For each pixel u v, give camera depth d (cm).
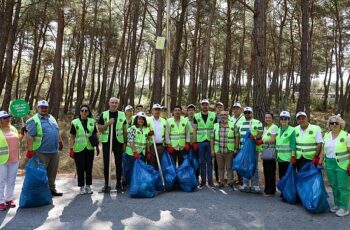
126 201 763
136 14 2233
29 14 2341
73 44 3616
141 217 657
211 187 909
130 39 3316
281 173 817
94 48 3856
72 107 3616
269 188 833
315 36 3594
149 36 3653
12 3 1767
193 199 786
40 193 711
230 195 826
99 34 3384
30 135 745
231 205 739
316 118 3092
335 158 690
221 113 899
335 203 705
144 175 805
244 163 831
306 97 1659
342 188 683
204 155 918
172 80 1989
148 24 3194
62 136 1758
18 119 1898
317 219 656
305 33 1642
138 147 858
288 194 753
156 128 895
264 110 1130
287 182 762
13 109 1027
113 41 3484
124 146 867
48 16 2709
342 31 3506
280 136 806
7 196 718
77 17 2923
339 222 641
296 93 5428
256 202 765
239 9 2842
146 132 874
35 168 716
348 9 2988
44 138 766
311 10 2712
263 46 1143
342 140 688
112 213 679
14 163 722
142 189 788
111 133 835
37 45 3016
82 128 818
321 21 3444
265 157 820
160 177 844
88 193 830
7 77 1941
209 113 929
